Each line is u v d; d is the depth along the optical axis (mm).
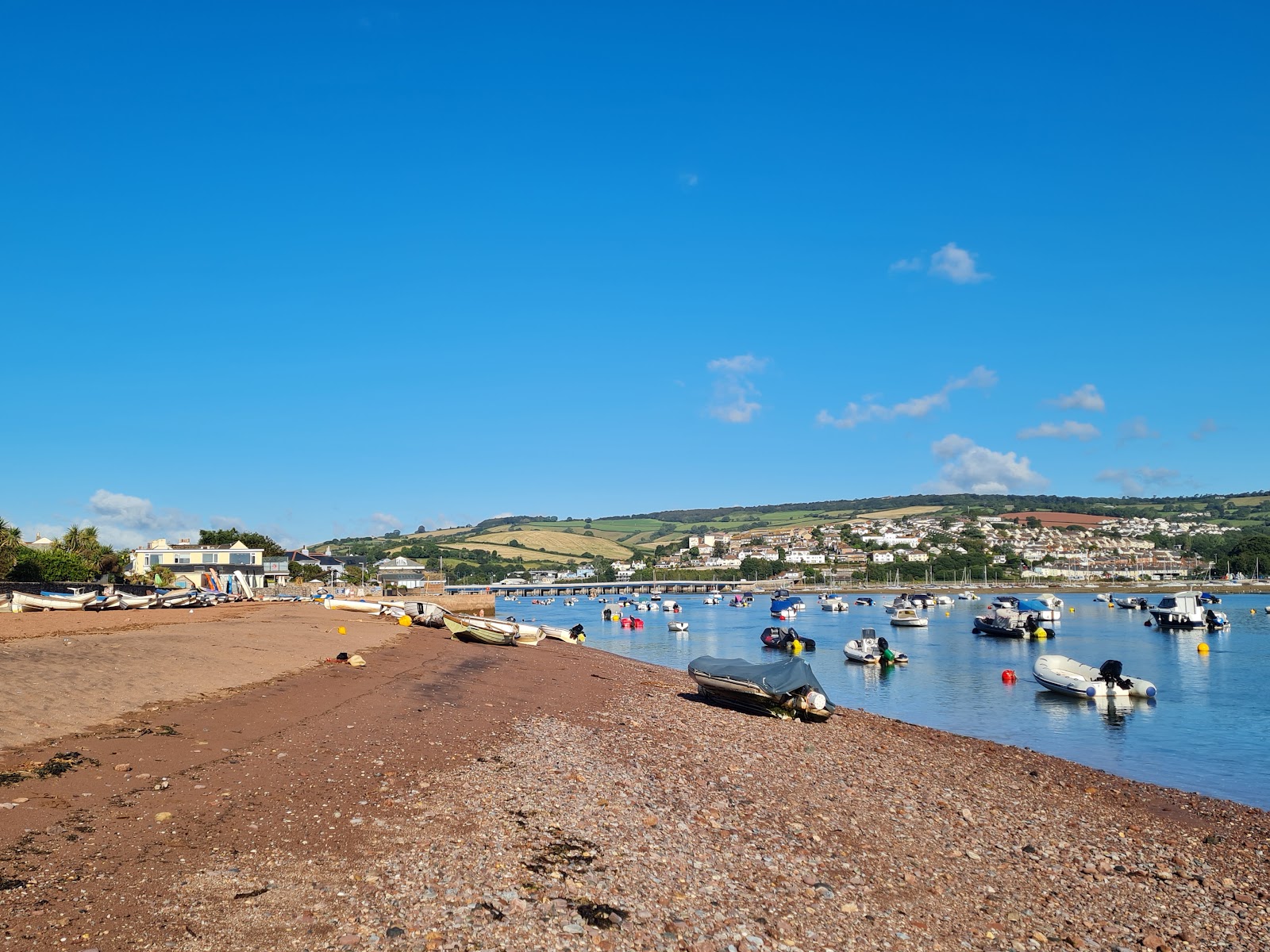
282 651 33406
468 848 13867
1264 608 162125
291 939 10195
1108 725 39656
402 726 22359
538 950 10969
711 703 35406
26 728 16656
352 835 13703
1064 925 14500
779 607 142250
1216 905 16078
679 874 14320
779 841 16922
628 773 20719
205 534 167125
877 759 26578
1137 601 173250
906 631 107812
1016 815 21438
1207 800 24812
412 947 10430
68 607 50562
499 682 34156
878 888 15156
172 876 11281
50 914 9828
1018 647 84688
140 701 20547
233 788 15070
